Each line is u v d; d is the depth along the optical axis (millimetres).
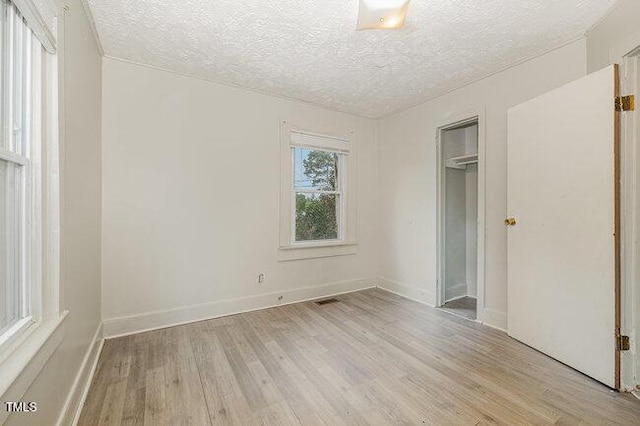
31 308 1122
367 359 2055
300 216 3488
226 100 2904
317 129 3492
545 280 2109
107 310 2357
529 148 2232
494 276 2648
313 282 3486
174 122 2645
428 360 2041
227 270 2918
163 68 2576
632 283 1710
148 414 1485
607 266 1739
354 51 2305
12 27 1055
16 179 1087
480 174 2762
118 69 2402
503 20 1921
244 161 3008
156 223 2564
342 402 1591
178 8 1804
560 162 2008
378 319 2820
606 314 1741
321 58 2414
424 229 3365
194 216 2742
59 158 1248
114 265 2387
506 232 2555
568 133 1957
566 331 1962
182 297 2688
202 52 2322
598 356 1772
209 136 2814
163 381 1771
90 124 1939
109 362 1984
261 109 3107
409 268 3555
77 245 1574
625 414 1485
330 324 2689
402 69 2602
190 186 2721
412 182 3527
